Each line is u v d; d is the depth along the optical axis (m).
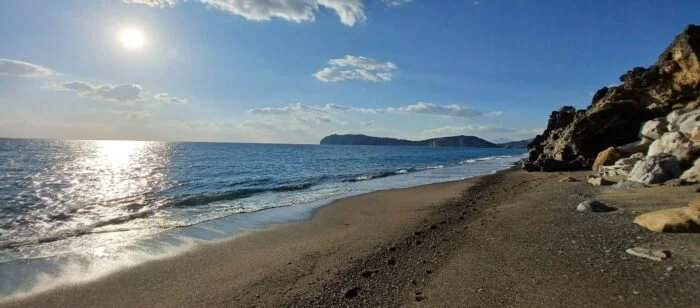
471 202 17.52
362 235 11.60
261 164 52.88
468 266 7.95
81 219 14.84
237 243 11.09
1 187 25.27
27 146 107.44
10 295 7.39
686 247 7.40
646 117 32.62
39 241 11.34
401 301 6.57
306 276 8.07
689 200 11.63
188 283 7.89
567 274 6.86
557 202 14.56
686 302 5.31
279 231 12.62
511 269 7.48
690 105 29.38
